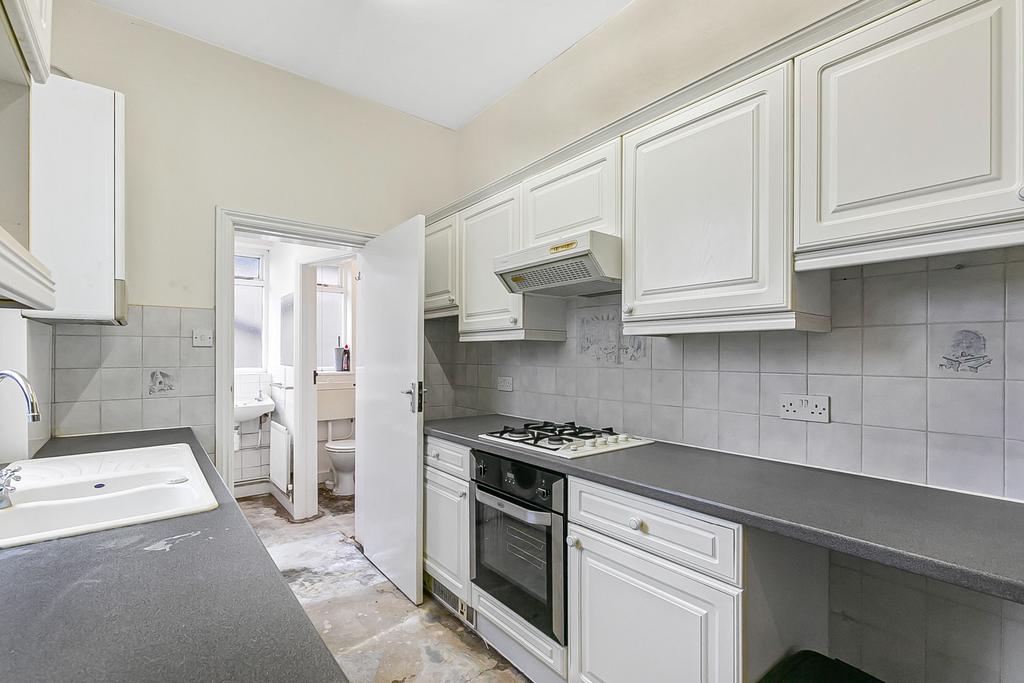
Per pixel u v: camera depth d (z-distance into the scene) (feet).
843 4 5.10
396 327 8.52
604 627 5.04
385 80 9.16
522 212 7.42
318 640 2.03
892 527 3.50
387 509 8.84
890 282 4.72
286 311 13.09
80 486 4.69
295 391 11.73
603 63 7.77
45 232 5.57
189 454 5.84
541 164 7.13
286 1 7.10
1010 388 4.06
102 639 2.01
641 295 5.75
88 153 5.82
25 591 2.46
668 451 6.09
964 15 3.51
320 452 14.75
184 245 7.72
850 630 4.83
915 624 4.50
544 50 8.37
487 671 6.34
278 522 11.46
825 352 5.15
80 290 5.72
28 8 1.91
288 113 8.80
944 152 3.60
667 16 6.86
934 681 4.40
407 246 8.16
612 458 5.71
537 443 6.48
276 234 8.83
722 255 4.94
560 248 6.02
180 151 7.72
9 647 1.94
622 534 4.85
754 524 3.80
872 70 3.96
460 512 7.29
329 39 7.97
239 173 8.25
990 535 3.35
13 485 4.49
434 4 7.21
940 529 3.46
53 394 6.75
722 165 4.96
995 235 3.45
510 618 6.34
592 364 7.66
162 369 7.50
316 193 9.10
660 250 5.53
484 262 8.20
